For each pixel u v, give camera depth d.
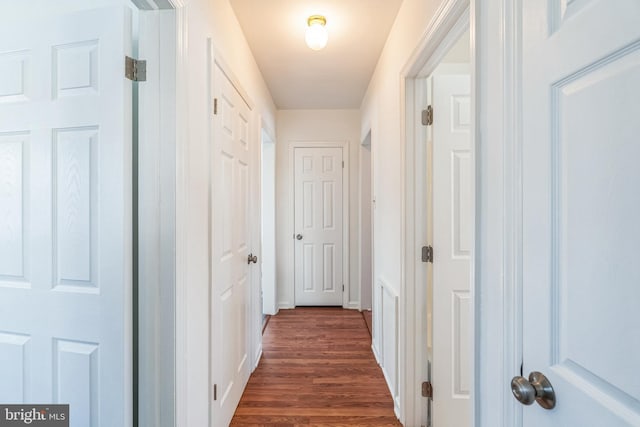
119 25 1.11
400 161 1.81
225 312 1.71
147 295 1.16
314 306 3.94
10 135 1.19
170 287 1.15
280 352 2.71
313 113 3.87
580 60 0.57
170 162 1.15
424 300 1.72
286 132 3.87
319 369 2.42
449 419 1.64
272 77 2.90
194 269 1.31
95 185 1.13
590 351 0.56
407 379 1.72
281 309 3.85
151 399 1.15
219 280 1.60
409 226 1.72
